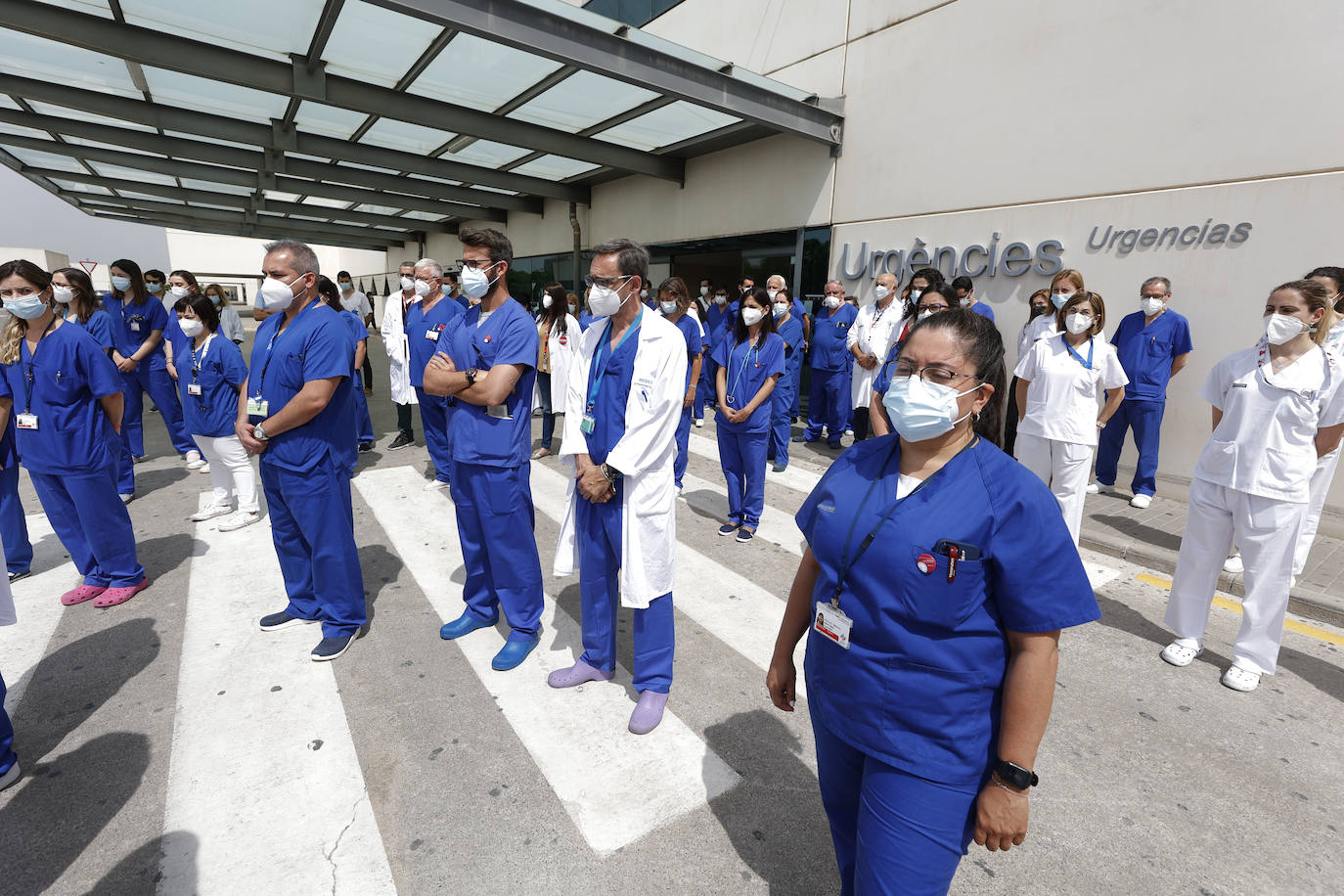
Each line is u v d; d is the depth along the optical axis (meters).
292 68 6.98
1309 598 3.86
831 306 7.58
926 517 1.29
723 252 11.48
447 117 8.18
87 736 2.58
